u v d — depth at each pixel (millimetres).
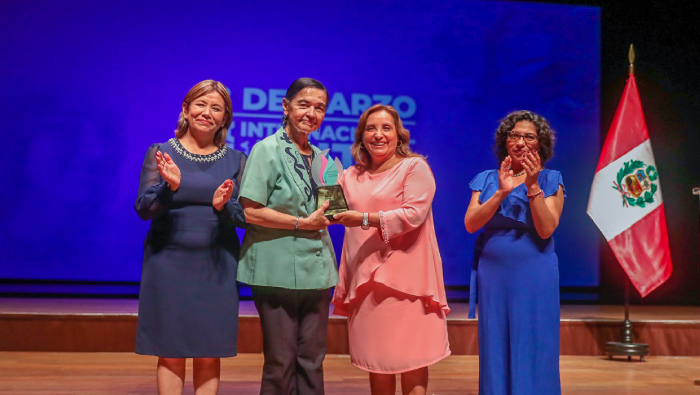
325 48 6109
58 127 5828
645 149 4418
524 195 2592
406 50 6199
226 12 5996
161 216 2363
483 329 2623
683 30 6457
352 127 6117
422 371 2463
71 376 3598
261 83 6031
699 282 6473
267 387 2336
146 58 5914
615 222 4348
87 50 5852
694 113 6508
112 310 4688
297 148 2416
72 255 5859
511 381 2529
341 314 2604
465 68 6270
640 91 6477
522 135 2623
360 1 6152
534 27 6336
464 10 6266
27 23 5781
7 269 5781
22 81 5785
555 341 2545
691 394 3410
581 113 6371
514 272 2561
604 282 6371
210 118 2395
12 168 5781
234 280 2404
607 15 6402
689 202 6523
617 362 4402
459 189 6238
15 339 4340
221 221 2371
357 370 3973
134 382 3488
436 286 2463
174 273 2326
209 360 2449
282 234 2342
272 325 2346
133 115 5906
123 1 5883
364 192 2467
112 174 5895
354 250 2471
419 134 6203
